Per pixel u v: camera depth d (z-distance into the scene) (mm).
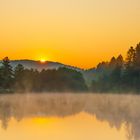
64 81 139250
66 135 28828
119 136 28438
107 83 126562
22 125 34719
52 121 38062
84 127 33156
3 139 27312
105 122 37062
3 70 116375
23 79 124125
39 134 29328
